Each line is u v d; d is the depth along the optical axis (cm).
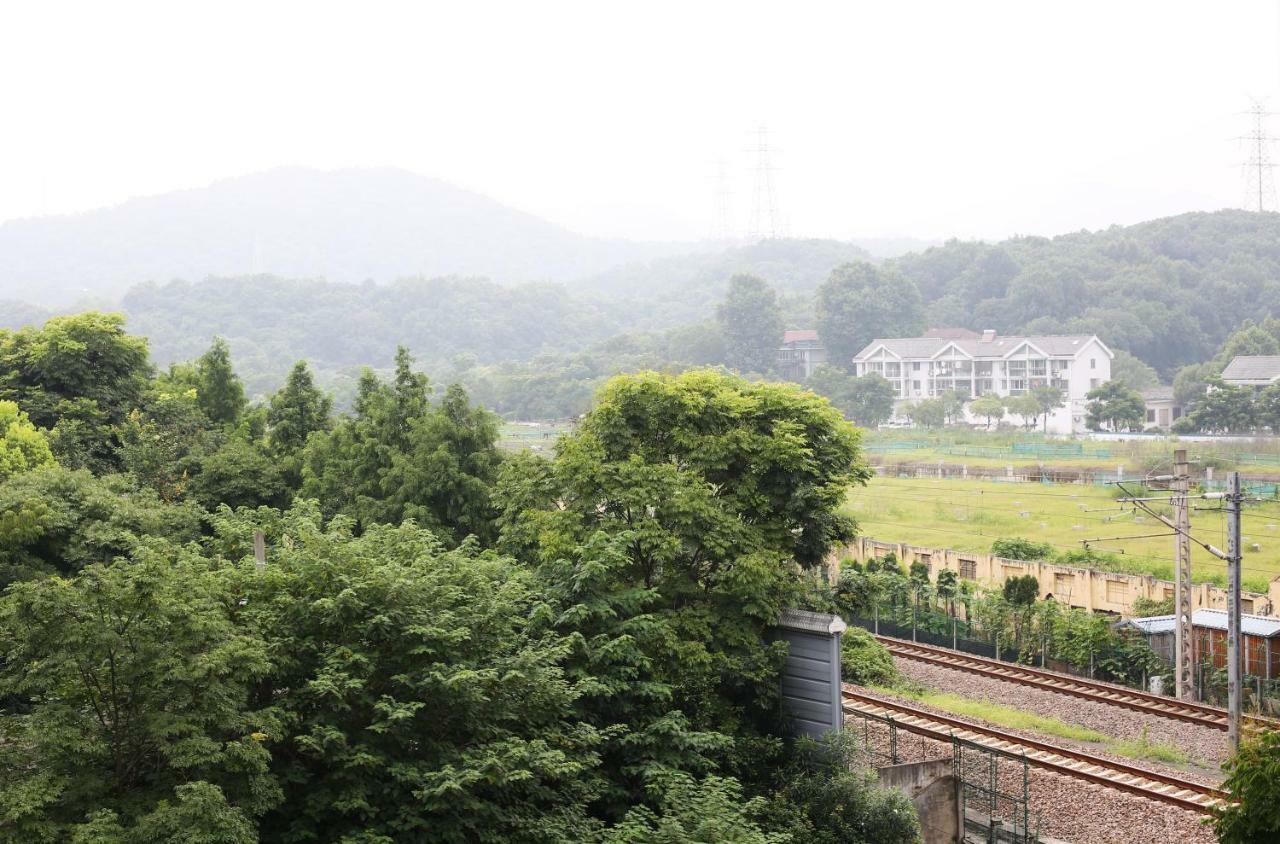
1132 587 3866
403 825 1397
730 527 2102
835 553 3481
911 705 2666
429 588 1589
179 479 3366
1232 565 2453
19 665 1297
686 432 2255
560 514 2120
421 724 1527
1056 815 2022
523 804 1556
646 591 1942
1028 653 3662
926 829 1997
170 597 1324
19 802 1179
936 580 4397
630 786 1766
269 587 1556
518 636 1686
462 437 3000
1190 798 2056
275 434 3881
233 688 1341
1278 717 2881
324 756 1419
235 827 1218
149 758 1339
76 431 3531
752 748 2008
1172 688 3259
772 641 2167
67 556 2486
